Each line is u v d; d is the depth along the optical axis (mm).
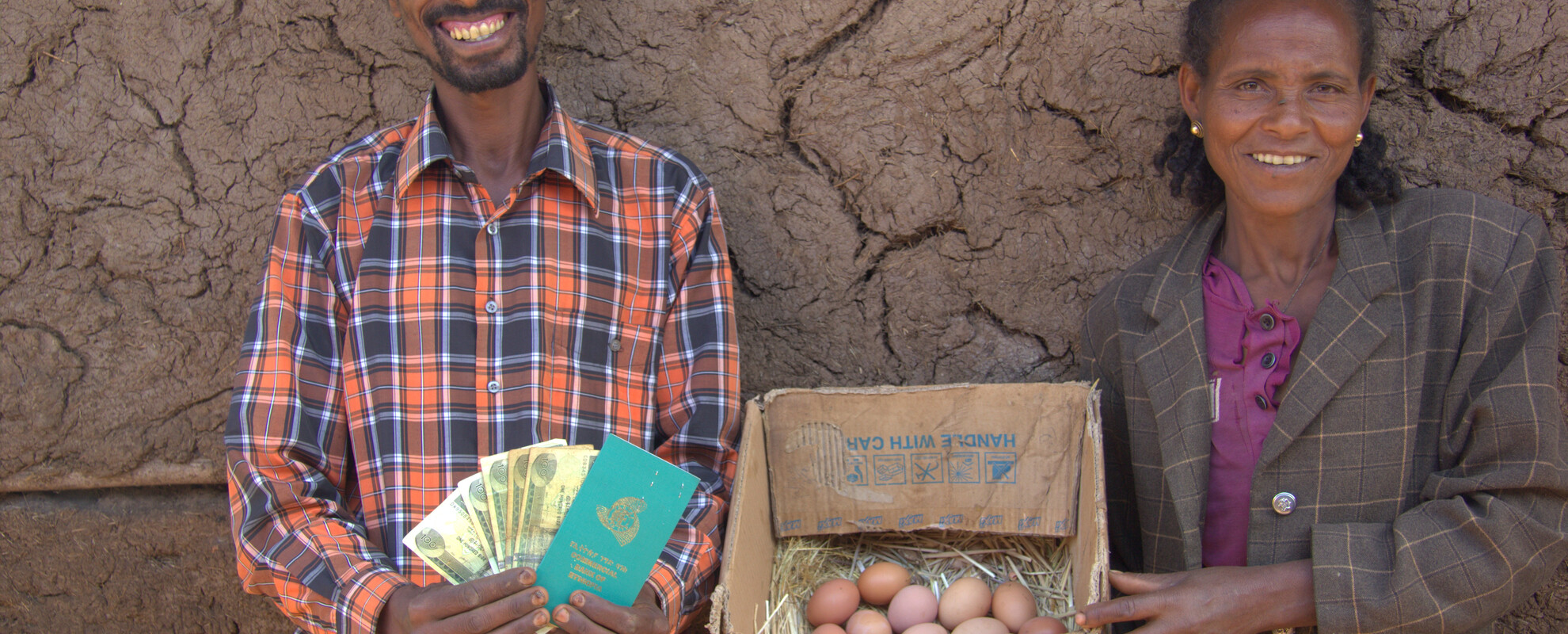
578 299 1866
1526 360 1562
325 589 1679
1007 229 2244
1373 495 1647
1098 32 2133
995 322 2293
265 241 2293
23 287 2303
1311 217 1717
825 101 2232
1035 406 1953
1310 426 1656
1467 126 2059
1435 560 1548
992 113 2199
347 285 1823
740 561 1680
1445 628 1558
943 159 2229
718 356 1896
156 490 2432
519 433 1823
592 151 1950
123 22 2234
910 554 2150
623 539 1604
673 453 1893
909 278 2293
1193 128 1842
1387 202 1719
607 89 2277
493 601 1567
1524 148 2041
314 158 2285
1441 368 1634
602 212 1904
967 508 2000
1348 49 1580
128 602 2463
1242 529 1747
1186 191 2045
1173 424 1769
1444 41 2039
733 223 2297
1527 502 1557
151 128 2266
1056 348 2270
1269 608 1600
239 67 2256
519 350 1831
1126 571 2055
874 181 2252
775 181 2279
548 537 1646
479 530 1652
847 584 2008
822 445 2014
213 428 2354
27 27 2223
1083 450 1895
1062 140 2189
